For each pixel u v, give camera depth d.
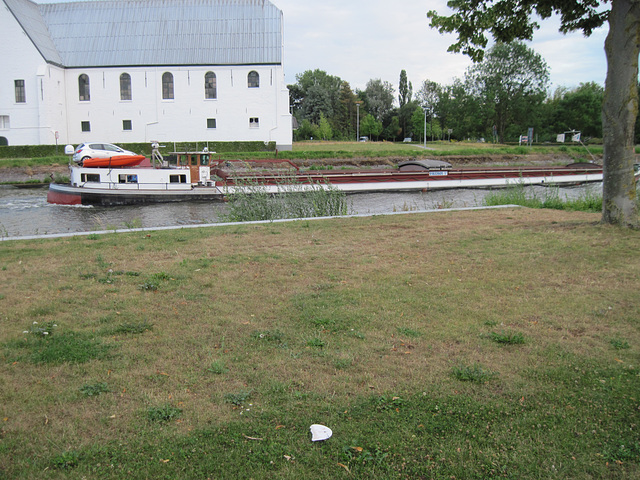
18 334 5.95
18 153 48.97
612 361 5.45
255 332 6.18
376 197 31.00
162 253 10.05
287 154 50.88
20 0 56.59
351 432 4.14
